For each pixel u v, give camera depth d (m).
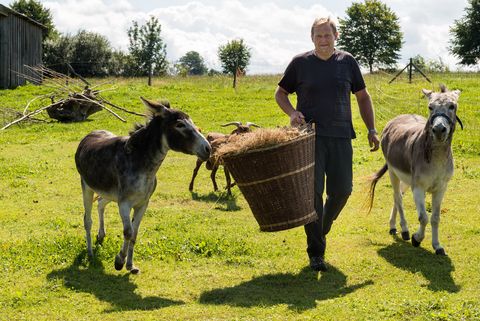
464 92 22.69
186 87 28.80
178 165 13.87
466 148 14.46
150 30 44.22
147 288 6.81
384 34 82.12
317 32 7.30
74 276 7.10
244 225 9.45
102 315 6.01
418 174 7.88
